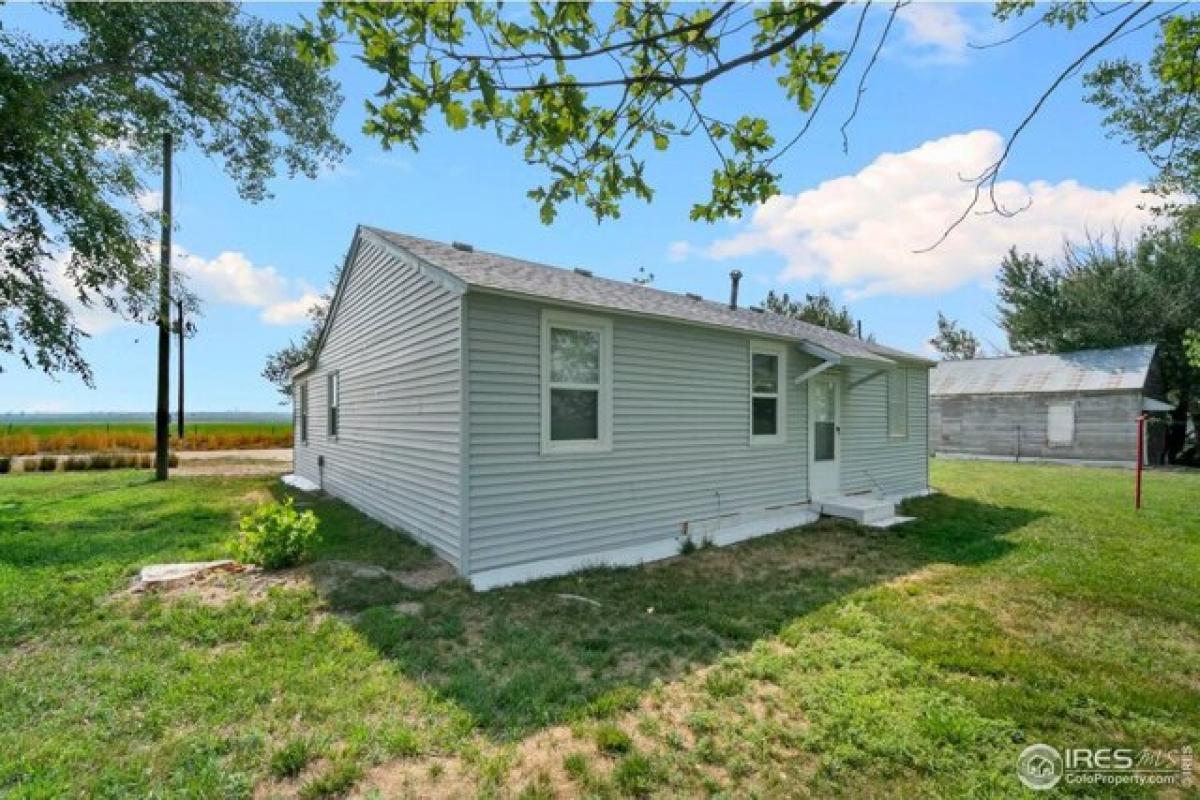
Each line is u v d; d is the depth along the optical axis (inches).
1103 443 661.3
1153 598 185.0
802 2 80.7
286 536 204.4
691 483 268.5
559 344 224.2
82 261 353.1
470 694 118.3
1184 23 112.8
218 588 183.5
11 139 310.0
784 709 116.0
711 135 98.0
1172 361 757.9
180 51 419.2
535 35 73.4
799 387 332.5
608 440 236.4
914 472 430.9
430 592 184.4
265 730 105.3
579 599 182.4
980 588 196.5
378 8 69.5
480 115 82.7
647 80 80.9
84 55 384.5
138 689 119.5
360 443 341.7
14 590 178.5
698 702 118.3
